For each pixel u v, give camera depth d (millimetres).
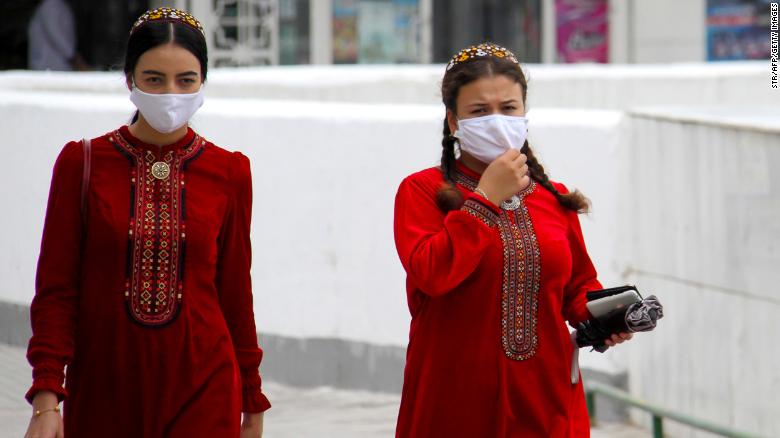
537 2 40250
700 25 39375
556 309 9102
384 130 16547
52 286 8648
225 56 38125
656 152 15289
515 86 9008
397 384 16781
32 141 19219
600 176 15672
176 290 8719
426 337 9086
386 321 16781
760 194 13859
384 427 15586
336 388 17188
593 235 15789
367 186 16750
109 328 8664
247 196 9062
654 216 15398
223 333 8906
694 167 14750
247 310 9180
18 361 18359
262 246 17562
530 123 16141
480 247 8617
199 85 8812
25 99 19359
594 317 9219
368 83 23828
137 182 8766
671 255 15219
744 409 14289
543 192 9289
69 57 37062
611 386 16000
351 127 16781
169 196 8781
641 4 39500
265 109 17516
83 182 8711
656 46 39562
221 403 8844
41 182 19016
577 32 40156
